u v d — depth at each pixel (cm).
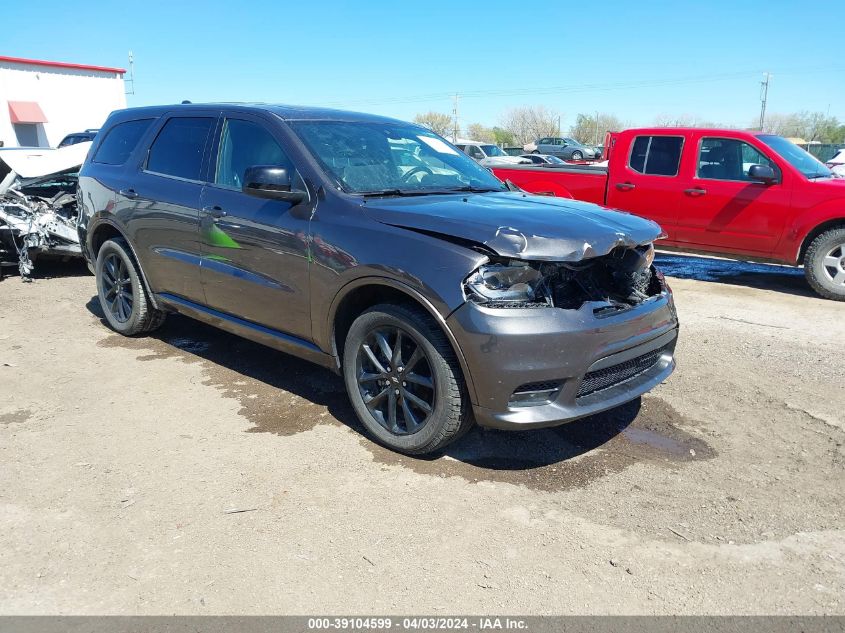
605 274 358
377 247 350
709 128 847
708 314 686
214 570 273
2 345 554
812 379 496
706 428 412
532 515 314
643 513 317
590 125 6800
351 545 290
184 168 485
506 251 315
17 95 3650
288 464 358
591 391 346
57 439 384
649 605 256
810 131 6588
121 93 4156
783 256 790
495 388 318
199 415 419
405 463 361
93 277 848
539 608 254
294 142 412
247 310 436
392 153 446
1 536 293
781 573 275
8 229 789
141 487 333
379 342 364
